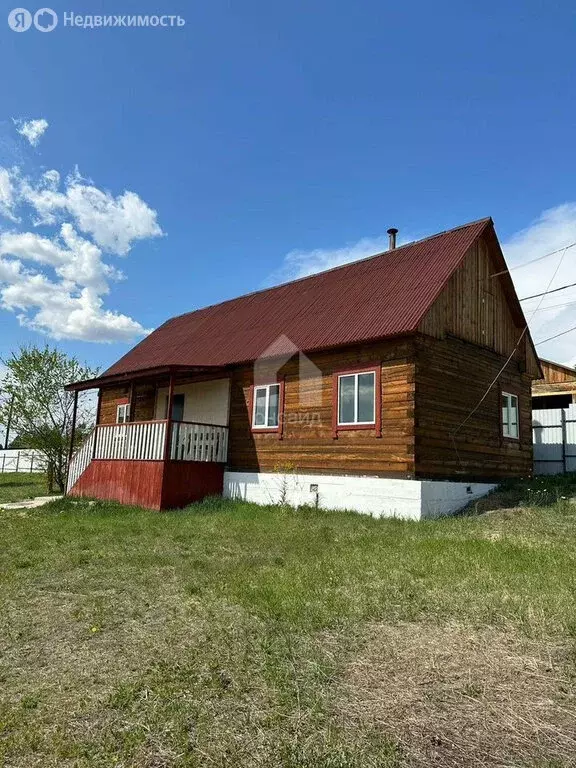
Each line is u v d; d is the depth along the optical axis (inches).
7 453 1478.8
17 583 273.6
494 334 649.0
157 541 382.6
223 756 125.6
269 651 183.6
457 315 578.2
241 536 398.9
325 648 187.3
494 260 661.3
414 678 165.5
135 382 682.2
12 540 390.9
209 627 207.5
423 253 644.1
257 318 745.6
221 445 642.2
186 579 279.0
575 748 130.7
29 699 152.6
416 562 303.1
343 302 632.4
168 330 957.2
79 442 879.7
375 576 275.7
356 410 538.6
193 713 144.0
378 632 202.4
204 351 737.6
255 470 617.3
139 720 141.2
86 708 147.7
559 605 225.8
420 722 141.2
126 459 622.8
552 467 780.0
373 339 518.3
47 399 879.1
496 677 166.2
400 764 123.5
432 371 527.5
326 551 343.9
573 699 153.6
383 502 501.0
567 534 397.1
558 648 186.5
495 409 630.5
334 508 533.6
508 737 135.1
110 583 273.1
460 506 531.8
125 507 566.3
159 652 185.3
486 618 214.5
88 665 176.2
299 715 143.1
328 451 553.9
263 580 270.4
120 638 199.9
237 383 658.2
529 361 722.8
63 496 706.8
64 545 369.4
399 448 500.4
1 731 137.1
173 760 124.7
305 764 122.5
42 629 210.1
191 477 599.8
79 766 122.4
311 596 242.2
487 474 597.9
